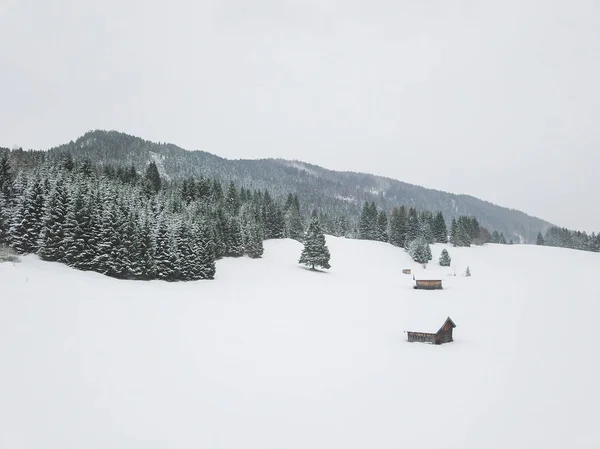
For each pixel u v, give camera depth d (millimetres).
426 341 43562
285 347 38312
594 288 83500
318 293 72625
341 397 26844
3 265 52406
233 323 45969
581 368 34469
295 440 20750
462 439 21391
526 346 42219
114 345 32062
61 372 25266
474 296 74500
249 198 157250
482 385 29984
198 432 20688
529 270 111312
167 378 27312
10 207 64750
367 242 136250
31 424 19078
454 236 146500
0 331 29891
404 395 27625
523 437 21750
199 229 77562
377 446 20484
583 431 22531
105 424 20219
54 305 39344
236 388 27031
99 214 64375
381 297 72500
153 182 122688
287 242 118188
